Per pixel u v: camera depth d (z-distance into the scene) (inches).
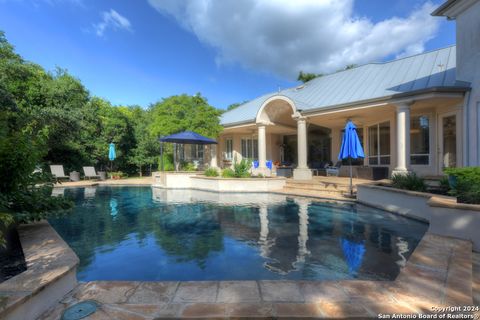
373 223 288.0
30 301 105.7
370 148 650.8
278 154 952.3
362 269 173.3
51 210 220.2
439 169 486.0
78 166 925.8
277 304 116.5
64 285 128.0
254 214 346.9
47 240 176.1
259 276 165.9
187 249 218.7
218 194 541.0
